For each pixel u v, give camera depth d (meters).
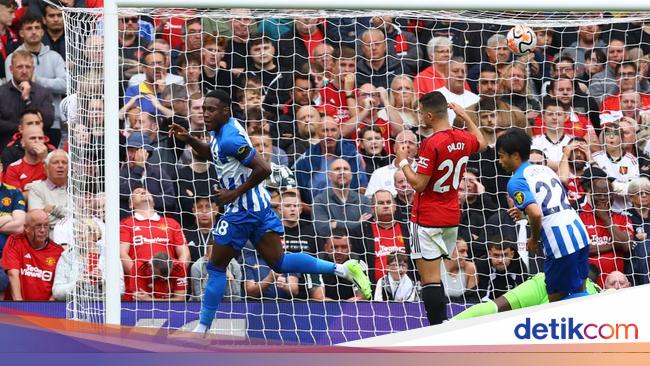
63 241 35.19
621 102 38.00
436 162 29.78
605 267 36.09
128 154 35.69
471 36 38.00
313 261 30.88
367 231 35.25
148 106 36.38
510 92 37.62
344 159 36.06
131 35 37.00
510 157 29.44
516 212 29.64
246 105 36.78
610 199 36.41
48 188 35.69
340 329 32.97
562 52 38.41
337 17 34.44
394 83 37.06
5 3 36.56
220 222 29.89
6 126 36.19
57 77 36.78
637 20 34.09
